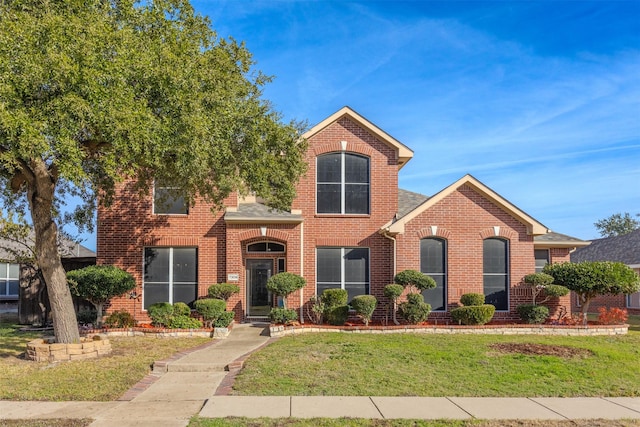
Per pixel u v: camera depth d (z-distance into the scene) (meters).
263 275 19.98
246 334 16.77
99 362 12.45
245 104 13.56
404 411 8.70
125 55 10.65
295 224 19.28
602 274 17.88
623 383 10.78
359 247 19.67
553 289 18.08
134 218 19.47
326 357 12.59
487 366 11.93
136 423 8.05
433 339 15.52
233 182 13.96
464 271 18.86
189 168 12.08
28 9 11.09
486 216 19.11
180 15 13.27
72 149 10.06
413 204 21.20
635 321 23.53
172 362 12.09
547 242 21.89
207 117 11.73
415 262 18.73
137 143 10.70
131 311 19.22
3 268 30.98
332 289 18.30
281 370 11.34
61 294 13.34
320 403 9.10
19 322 20.55
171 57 11.23
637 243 30.78
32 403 9.26
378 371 11.31
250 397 9.46
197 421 8.04
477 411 8.78
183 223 19.58
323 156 19.95
